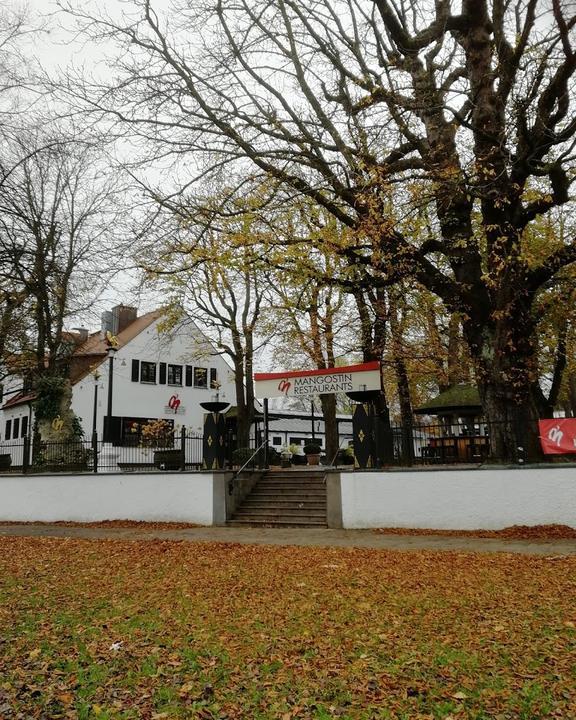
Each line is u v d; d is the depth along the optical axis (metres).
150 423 32.72
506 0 13.77
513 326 13.78
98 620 7.09
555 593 7.66
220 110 14.73
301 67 14.76
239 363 29.02
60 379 23.73
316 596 7.96
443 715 4.37
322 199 14.44
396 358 22.28
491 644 5.84
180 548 12.34
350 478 14.92
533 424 13.73
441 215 14.91
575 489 12.79
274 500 17.08
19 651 6.01
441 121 15.08
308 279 14.64
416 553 10.94
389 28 14.23
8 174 17.28
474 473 13.64
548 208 13.72
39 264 22.11
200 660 5.65
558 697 4.61
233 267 13.88
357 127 14.23
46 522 18.38
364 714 4.41
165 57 14.48
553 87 12.77
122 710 4.58
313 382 16.52
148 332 39.78
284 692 4.86
